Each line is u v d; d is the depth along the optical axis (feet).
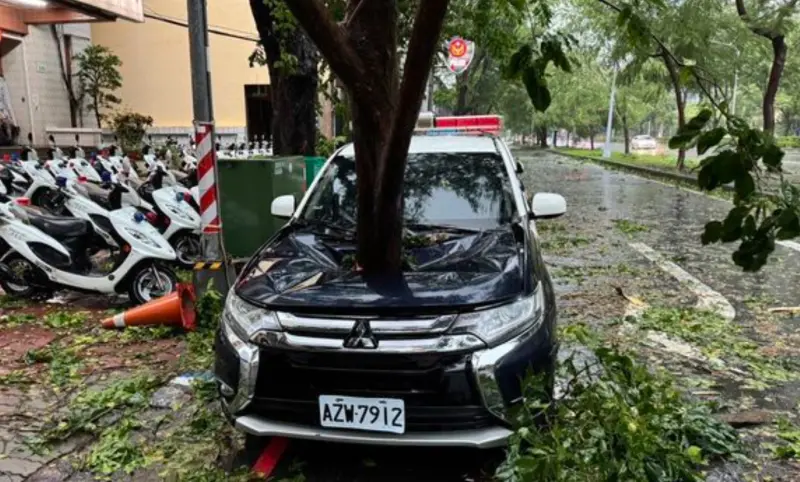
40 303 18.54
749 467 9.57
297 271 10.21
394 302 8.70
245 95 65.05
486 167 13.78
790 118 147.13
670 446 8.92
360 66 8.93
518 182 13.53
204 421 11.07
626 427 8.18
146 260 17.51
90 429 10.87
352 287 9.26
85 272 18.08
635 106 104.12
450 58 38.73
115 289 17.75
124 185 23.79
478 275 9.55
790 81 67.10
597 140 238.68
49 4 34.04
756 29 43.68
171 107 64.90
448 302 8.69
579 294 19.47
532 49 6.91
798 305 18.26
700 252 25.89
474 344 8.54
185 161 35.70
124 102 64.49
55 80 53.98
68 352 14.49
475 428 8.65
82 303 18.62
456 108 86.38
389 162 9.21
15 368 13.66
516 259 10.20
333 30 8.39
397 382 8.56
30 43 50.93
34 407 11.82
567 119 125.70
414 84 8.31
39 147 49.24
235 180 21.35
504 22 18.15
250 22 63.36
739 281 21.08
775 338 15.44
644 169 69.46
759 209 5.58
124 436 10.62
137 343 15.15
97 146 50.08
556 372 9.87
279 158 22.56
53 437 10.63
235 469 9.77
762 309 17.85
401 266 10.11
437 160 14.05
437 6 7.59
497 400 8.57
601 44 63.87
